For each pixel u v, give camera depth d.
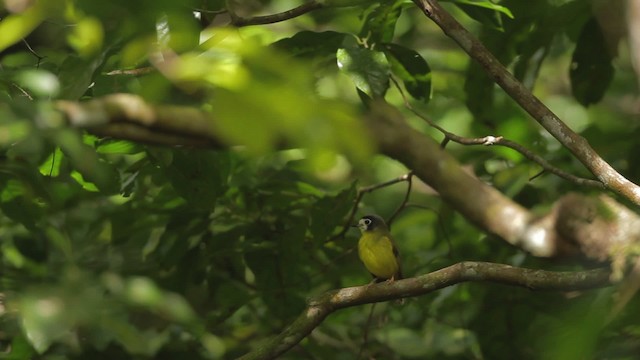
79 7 2.76
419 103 17.06
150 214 11.89
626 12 5.39
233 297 12.07
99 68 6.43
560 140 8.05
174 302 3.86
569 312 4.17
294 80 2.66
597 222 10.12
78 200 11.93
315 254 12.96
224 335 13.08
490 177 13.14
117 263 12.45
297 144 2.67
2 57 9.71
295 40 9.29
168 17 2.74
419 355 13.01
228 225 12.09
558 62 20.23
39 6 2.78
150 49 2.84
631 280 4.81
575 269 11.34
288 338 8.70
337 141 2.66
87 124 4.33
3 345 10.35
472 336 12.77
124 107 6.38
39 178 9.34
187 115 8.71
